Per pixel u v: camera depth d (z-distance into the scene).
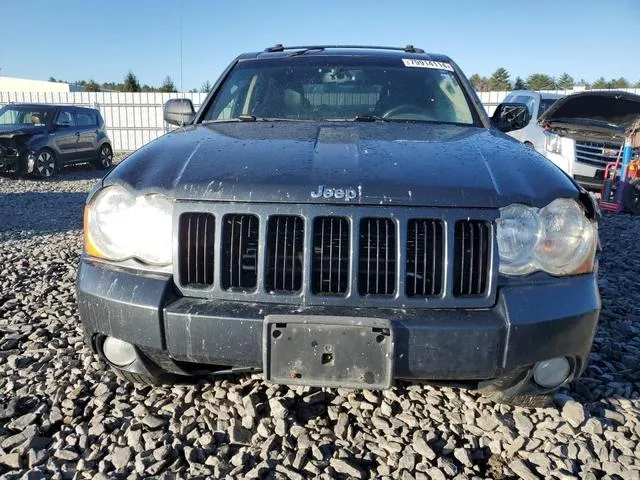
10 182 12.28
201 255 2.07
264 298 2.03
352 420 2.45
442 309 2.02
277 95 3.35
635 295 4.43
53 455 2.21
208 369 2.46
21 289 4.38
